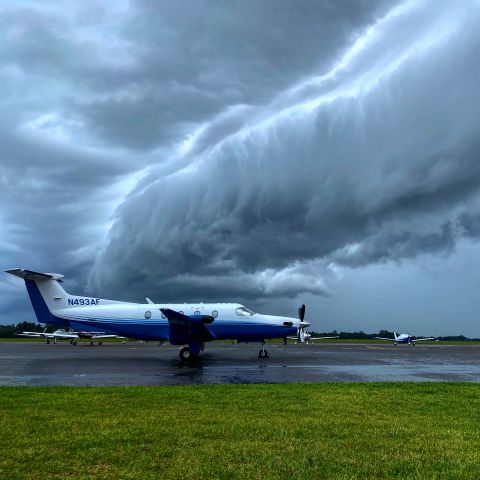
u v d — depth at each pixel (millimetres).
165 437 6562
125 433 6762
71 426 7234
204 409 8734
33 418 7863
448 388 11977
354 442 6379
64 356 25297
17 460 5488
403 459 5590
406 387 12125
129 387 11844
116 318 27281
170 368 18250
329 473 5074
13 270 28547
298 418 7941
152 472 5078
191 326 22859
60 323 28375
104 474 5008
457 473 5078
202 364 20297
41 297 28969
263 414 8289
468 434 6914
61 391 11055
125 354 27438
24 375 15617
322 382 13539
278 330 26250
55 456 5637
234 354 28219
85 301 29172
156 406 9031
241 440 6430
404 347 51812
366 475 5031
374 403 9562
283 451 5902
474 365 21406
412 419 8008
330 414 8336
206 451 5875
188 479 4883
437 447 6148
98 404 9219
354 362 22469
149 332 26922
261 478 4910
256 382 13828
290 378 14961
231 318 26250
